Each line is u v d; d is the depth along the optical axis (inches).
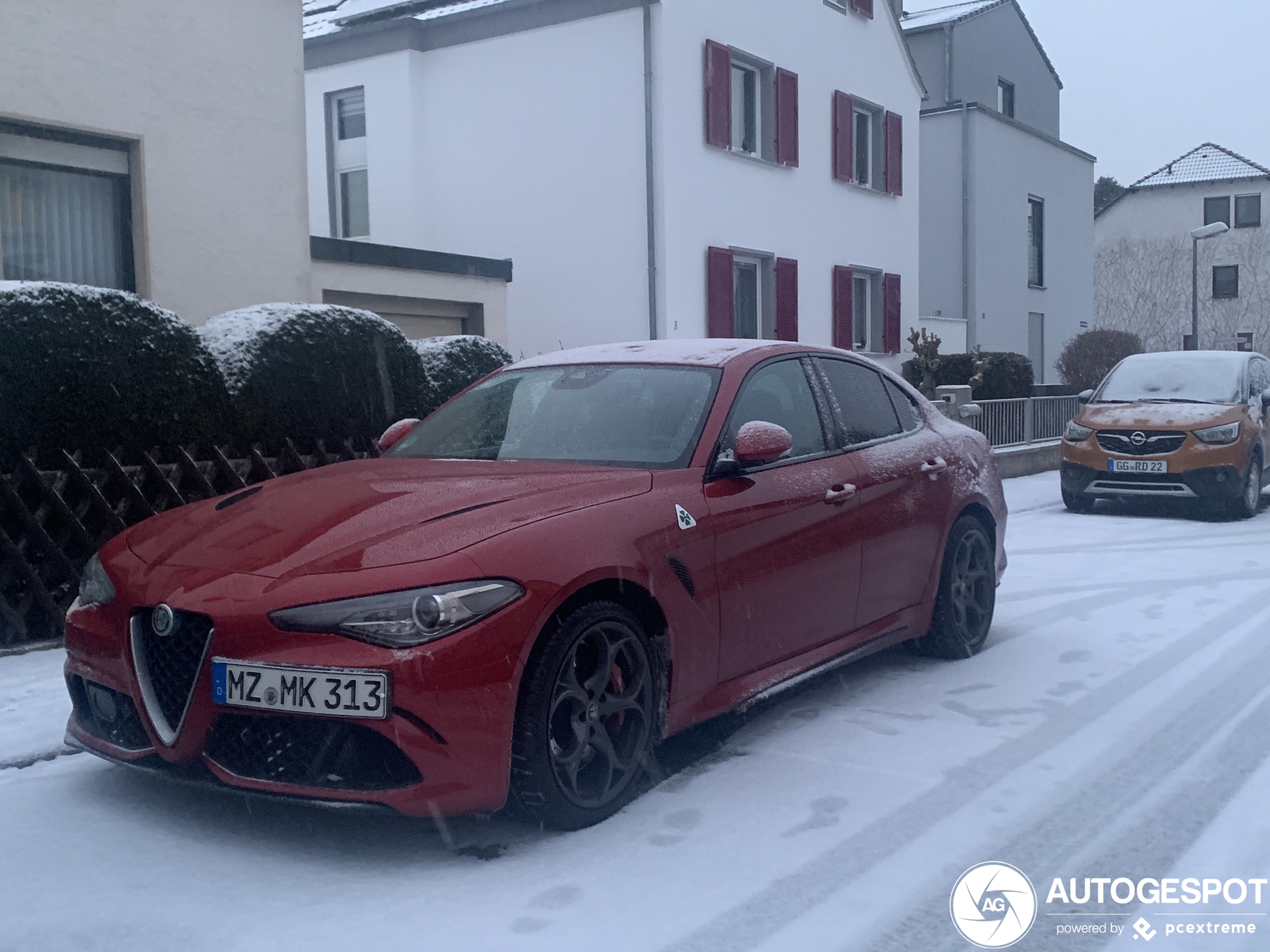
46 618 224.1
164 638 128.5
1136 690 195.3
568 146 620.4
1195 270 989.8
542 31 623.5
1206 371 467.2
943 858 126.4
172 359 237.9
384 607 119.6
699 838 131.6
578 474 150.2
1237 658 217.0
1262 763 157.1
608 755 135.4
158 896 117.0
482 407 184.7
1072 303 1111.0
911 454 201.9
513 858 126.0
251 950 105.7
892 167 801.6
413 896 116.4
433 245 669.3
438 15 650.2
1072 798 144.5
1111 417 450.3
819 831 133.8
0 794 146.1
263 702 120.0
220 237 377.1
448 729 118.6
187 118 365.7
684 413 165.3
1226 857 127.3
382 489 147.8
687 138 608.1
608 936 108.0
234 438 251.0
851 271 758.5
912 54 1011.9
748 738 169.9
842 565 177.0
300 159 402.0
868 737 169.8
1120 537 389.4
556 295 631.8
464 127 653.9
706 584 148.5
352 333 276.5
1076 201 1107.9
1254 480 445.4
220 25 374.0
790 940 107.7
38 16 325.1
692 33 609.6
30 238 335.3
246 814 139.2
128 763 132.2
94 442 226.2
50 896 117.1
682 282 606.9
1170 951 106.8
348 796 118.5
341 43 682.2
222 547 135.6
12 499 214.5
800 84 701.3
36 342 216.7
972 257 920.3
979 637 222.4
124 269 358.6
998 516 227.6
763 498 161.0
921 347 726.5
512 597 123.4
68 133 338.3
